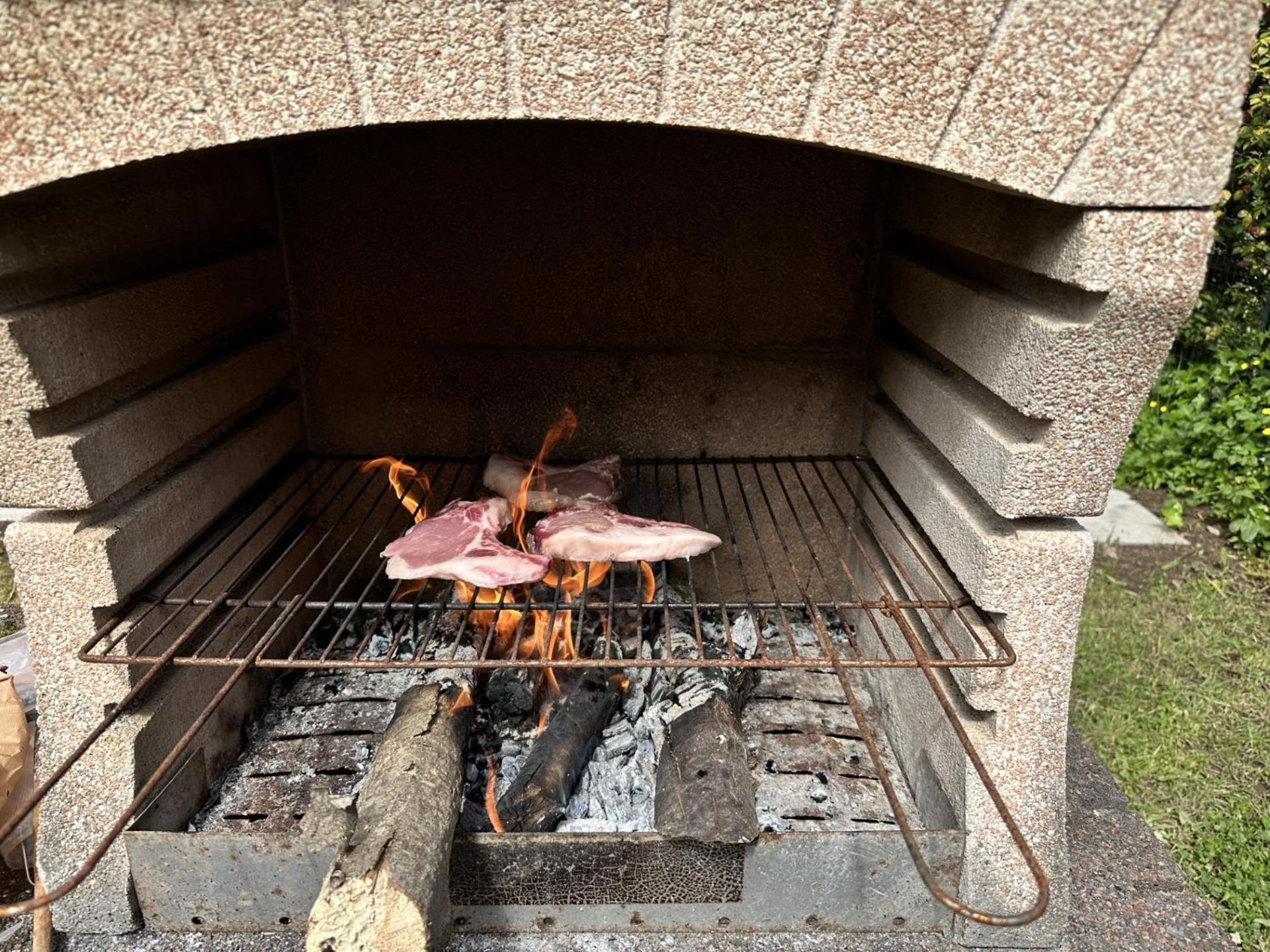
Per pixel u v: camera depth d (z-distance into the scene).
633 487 2.76
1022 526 1.67
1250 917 2.07
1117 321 1.42
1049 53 1.29
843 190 2.45
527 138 2.38
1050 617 1.67
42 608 1.70
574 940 1.77
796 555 2.84
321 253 2.53
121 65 1.31
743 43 1.31
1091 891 1.94
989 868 1.76
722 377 2.65
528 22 1.30
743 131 1.37
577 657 1.68
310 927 1.43
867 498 2.63
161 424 1.88
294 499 2.63
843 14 1.28
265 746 2.28
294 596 2.63
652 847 1.72
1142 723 2.77
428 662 1.65
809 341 2.61
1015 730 1.74
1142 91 1.29
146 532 1.81
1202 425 4.37
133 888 1.78
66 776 1.75
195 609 2.03
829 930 1.81
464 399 2.69
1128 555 3.95
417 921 1.47
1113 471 1.56
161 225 1.92
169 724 1.89
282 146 2.42
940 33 1.29
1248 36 1.26
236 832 1.83
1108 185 1.34
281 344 2.54
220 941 1.78
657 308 2.58
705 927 1.79
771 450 2.74
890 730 2.31
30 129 1.34
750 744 2.28
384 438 2.74
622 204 2.46
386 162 2.42
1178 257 1.37
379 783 1.72
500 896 1.75
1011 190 1.41
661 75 1.33
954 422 1.86
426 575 1.89
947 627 1.92
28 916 1.85
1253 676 3.02
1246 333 4.52
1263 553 3.95
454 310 2.59
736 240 2.50
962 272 1.98
